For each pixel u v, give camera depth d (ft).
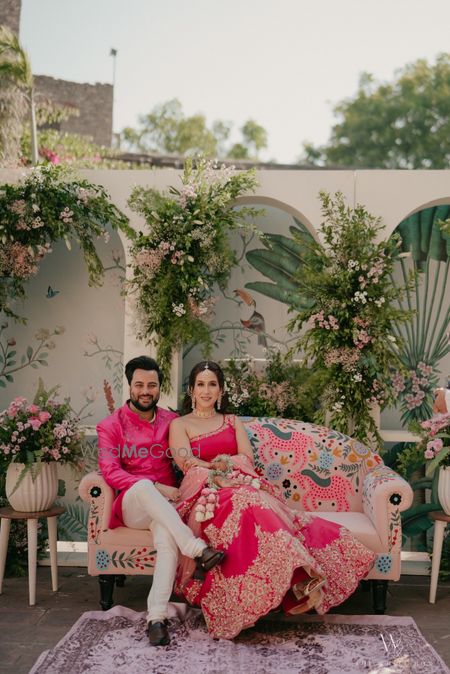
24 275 14.89
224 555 10.62
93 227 14.85
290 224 16.48
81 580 13.94
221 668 9.45
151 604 10.46
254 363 16.14
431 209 16.25
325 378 14.28
